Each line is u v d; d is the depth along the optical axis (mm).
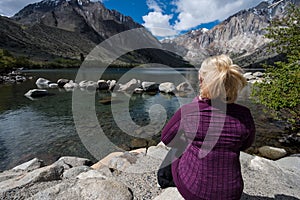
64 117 8531
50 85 18562
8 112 9352
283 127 7070
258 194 2467
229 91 1388
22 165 3859
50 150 5422
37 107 10375
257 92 6340
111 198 2238
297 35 5484
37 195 2219
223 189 1436
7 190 2455
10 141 6012
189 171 1549
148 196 2447
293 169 3312
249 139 1457
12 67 38500
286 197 2430
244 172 3006
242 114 1416
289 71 5336
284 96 5488
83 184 2406
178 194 2258
